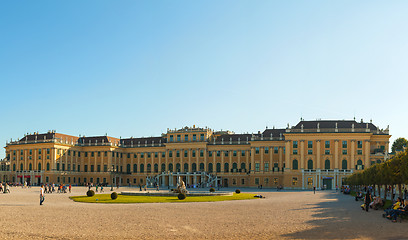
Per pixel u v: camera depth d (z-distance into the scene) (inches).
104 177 5964.6
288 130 4921.3
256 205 1935.3
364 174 2758.4
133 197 2583.7
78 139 6245.1
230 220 1284.4
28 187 4707.2
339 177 4648.1
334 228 1101.7
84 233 1019.9
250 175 5369.1
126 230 1068.5
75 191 3713.1
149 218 1333.7
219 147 5757.9
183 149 5895.7
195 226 1142.3
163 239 942.4
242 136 5836.6
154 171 6117.1
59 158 5649.6
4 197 2551.7
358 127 4815.5
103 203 2069.4
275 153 5315.0
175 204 1990.7
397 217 1296.8
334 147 4744.1
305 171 4753.9
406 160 1722.4
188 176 5693.9
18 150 5969.5
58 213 1491.1
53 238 952.9
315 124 4926.2
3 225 1152.2
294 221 1259.8
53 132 5880.9
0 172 5940.0
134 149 6309.1
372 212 1560.0
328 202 2194.9
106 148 6013.8
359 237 953.5
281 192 3764.8
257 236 979.3
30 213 1485.0
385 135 4830.2
